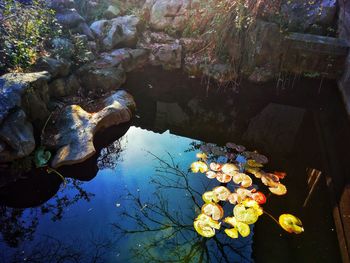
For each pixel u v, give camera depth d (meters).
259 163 3.38
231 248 2.53
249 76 5.09
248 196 2.87
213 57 5.17
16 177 3.11
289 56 4.94
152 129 4.12
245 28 4.86
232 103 4.76
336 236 2.58
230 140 3.95
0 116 3.02
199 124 4.29
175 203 2.95
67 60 4.34
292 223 2.63
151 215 2.81
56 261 2.36
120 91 4.41
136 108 4.49
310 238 2.57
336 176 3.12
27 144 3.16
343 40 4.72
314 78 5.04
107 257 2.40
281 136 4.06
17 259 2.37
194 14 5.35
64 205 2.87
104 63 4.82
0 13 3.94
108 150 3.63
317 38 4.78
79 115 3.73
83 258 2.39
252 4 4.69
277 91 4.97
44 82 3.62
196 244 2.56
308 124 4.34
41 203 2.89
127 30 5.43
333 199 2.89
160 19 5.73
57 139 3.45
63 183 3.11
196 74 5.25
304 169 3.40
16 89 3.24
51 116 3.71
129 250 2.47
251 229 2.66
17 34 3.95
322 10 5.07
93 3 5.94
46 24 4.44
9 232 2.61
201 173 3.32
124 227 2.67
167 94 4.90
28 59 3.81
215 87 5.06
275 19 4.92
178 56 5.35
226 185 3.14
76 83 4.38
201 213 2.70
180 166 3.45
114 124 3.99
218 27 4.96
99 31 5.26
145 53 5.50
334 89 4.91
